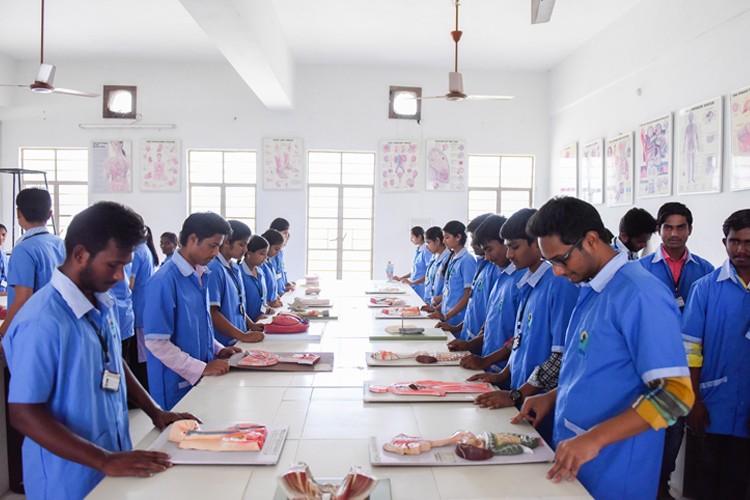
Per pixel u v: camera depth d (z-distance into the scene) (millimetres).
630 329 1346
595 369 1414
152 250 5008
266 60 5352
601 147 6473
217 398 1899
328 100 7918
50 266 2912
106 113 7770
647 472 1394
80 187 7980
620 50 5992
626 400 1379
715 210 4461
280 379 2145
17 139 7801
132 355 4230
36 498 1416
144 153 7828
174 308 2260
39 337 1304
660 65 5285
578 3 5668
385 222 8062
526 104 8102
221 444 1440
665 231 2832
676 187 5000
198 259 2330
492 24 6281
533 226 1472
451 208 8078
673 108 5070
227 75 7855
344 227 8195
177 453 1415
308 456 1433
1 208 7852
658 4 5277
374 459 1383
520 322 2092
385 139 7988
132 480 1287
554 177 7941
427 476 1316
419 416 1729
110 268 1387
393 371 2264
